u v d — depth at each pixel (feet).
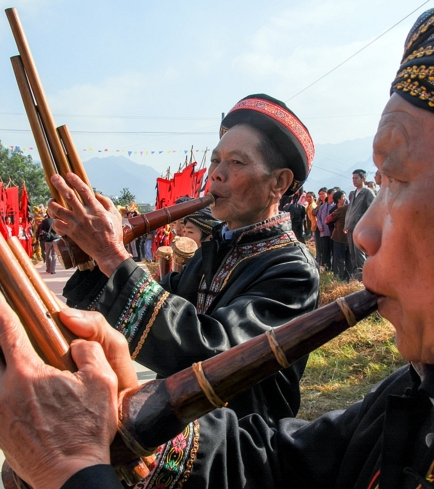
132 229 5.85
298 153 6.42
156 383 2.88
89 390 2.50
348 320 2.67
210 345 4.89
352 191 29.01
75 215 4.92
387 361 14.88
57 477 2.27
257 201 6.38
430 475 2.60
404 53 2.67
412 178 2.33
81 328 2.80
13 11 4.79
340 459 3.67
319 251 38.50
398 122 2.39
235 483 3.70
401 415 2.83
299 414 11.57
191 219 11.94
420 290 2.37
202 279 6.81
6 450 2.41
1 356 2.50
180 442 3.52
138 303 4.89
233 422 3.88
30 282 2.75
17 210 22.65
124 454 2.71
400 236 2.36
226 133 6.52
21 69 4.91
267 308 5.48
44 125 4.94
